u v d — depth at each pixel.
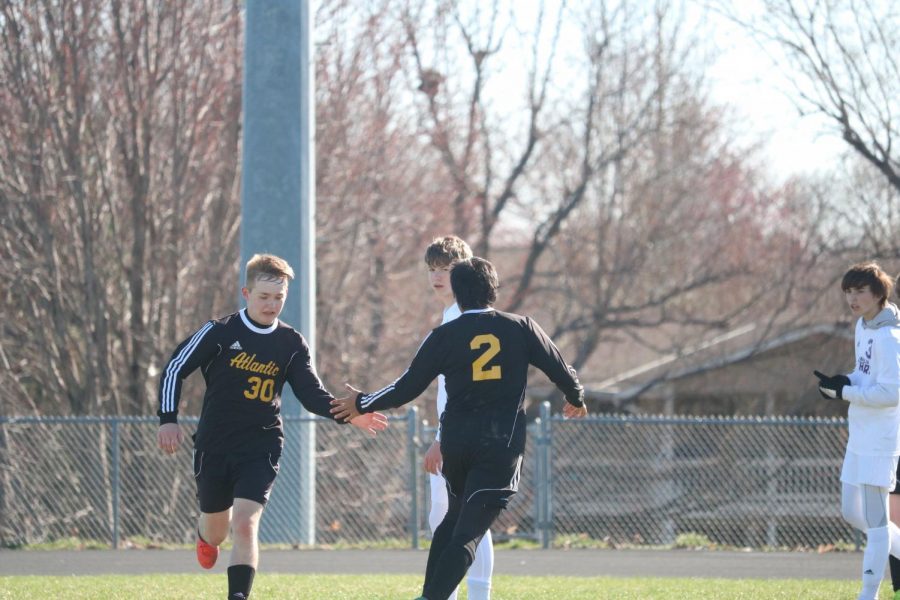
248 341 22.41
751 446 55.59
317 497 54.28
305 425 46.12
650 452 58.97
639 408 104.56
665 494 56.59
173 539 51.81
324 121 76.75
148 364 66.38
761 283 100.00
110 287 67.25
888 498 25.86
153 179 67.94
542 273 104.44
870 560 24.55
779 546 47.72
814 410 93.19
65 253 66.69
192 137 67.75
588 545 45.78
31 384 70.25
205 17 68.81
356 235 80.62
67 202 66.31
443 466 20.55
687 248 101.25
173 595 27.53
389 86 81.62
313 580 32.44
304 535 45.66
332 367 79.25
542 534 45.81
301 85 48.00
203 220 69.94
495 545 46.06
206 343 22.27
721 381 99.75
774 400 98.25
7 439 51.50
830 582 33.00
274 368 22.56
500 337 20.39
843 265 92.69
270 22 47.75
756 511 53.19
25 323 67.62
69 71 65.25
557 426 59.06
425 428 47.69
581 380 103.50
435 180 95.31
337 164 78.56
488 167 103.88
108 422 45.78
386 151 83.69
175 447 22.09
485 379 20.12
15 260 64.88
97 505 52.09
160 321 66.94
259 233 47.12
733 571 37.72
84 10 65.25
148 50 66.56
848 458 25.06
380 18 80.19
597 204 102.56
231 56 70.44
